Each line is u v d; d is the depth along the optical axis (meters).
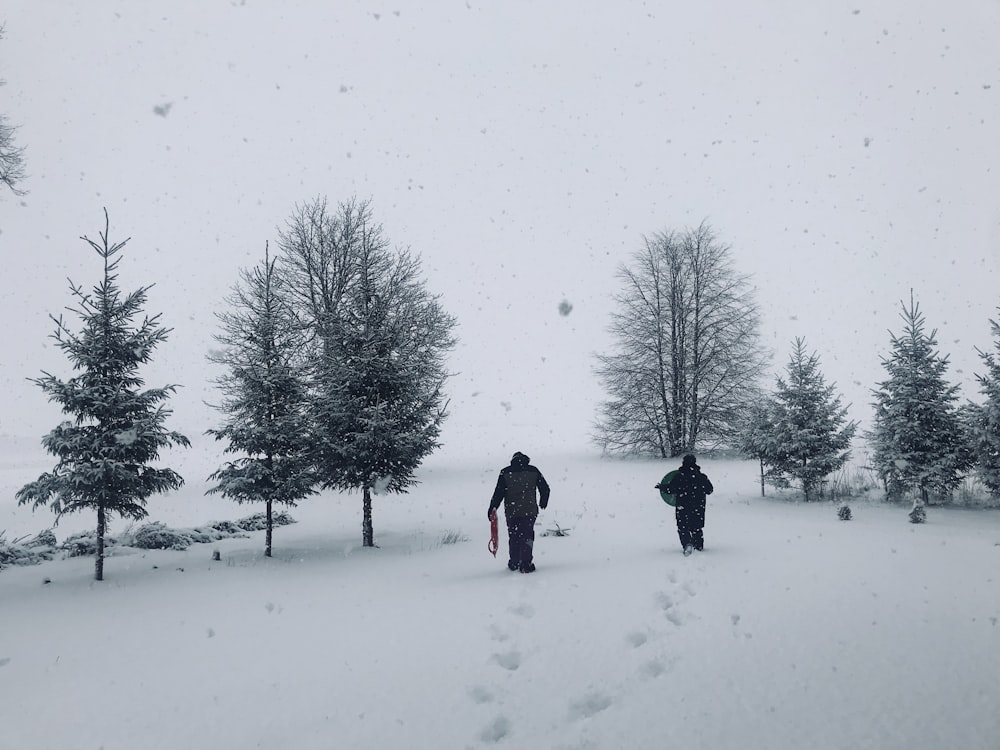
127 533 14.55
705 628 5.43
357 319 14.85
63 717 4.59
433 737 3.82
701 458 33.75
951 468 16.83
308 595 8.51
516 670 4.78
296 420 12.88
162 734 4.18
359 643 5.84
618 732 3.68
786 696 3.98
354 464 13.44
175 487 11.25
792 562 8.22
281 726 4.15
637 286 35.81
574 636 5.45
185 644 6.36
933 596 6.16
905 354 17.98
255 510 20.25
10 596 9.14
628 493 20.67
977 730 3.40
